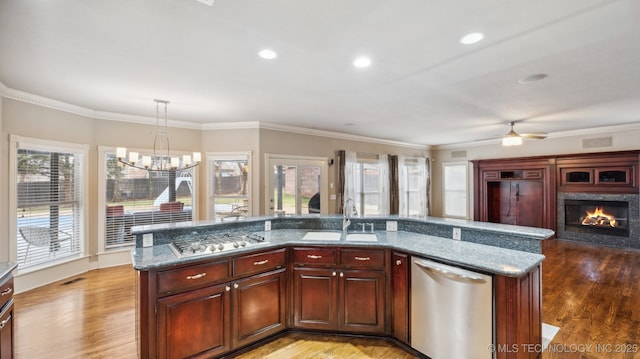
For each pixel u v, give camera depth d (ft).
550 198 22.39
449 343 7.24
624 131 19.54
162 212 17.61
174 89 11.85
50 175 13.71
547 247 20.02
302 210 20.74
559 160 22.04
